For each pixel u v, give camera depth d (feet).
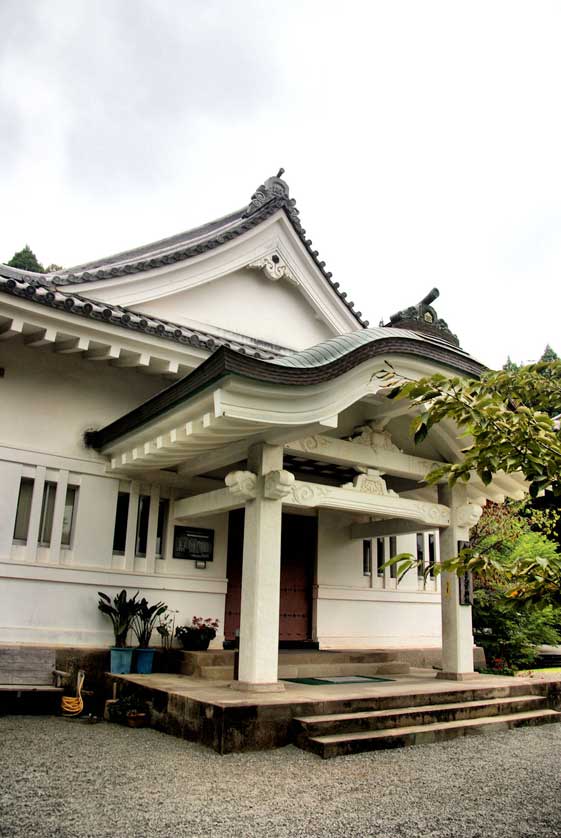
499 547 45.68
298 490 24.21
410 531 32.35
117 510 29.48
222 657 26.40
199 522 30.63
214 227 47.24
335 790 15.76
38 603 25.86
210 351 29.25
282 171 41.42
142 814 13.56
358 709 21.47
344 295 42.04
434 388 12.85
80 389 28.81
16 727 21.68
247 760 17.93
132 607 26.40
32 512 26.43
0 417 26.53
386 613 37.37
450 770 18.15
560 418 13.10
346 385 22.63
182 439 22.74
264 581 22.61
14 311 24.76
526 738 22.91
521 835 13.41
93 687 25.84
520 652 46.09
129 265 32.83
